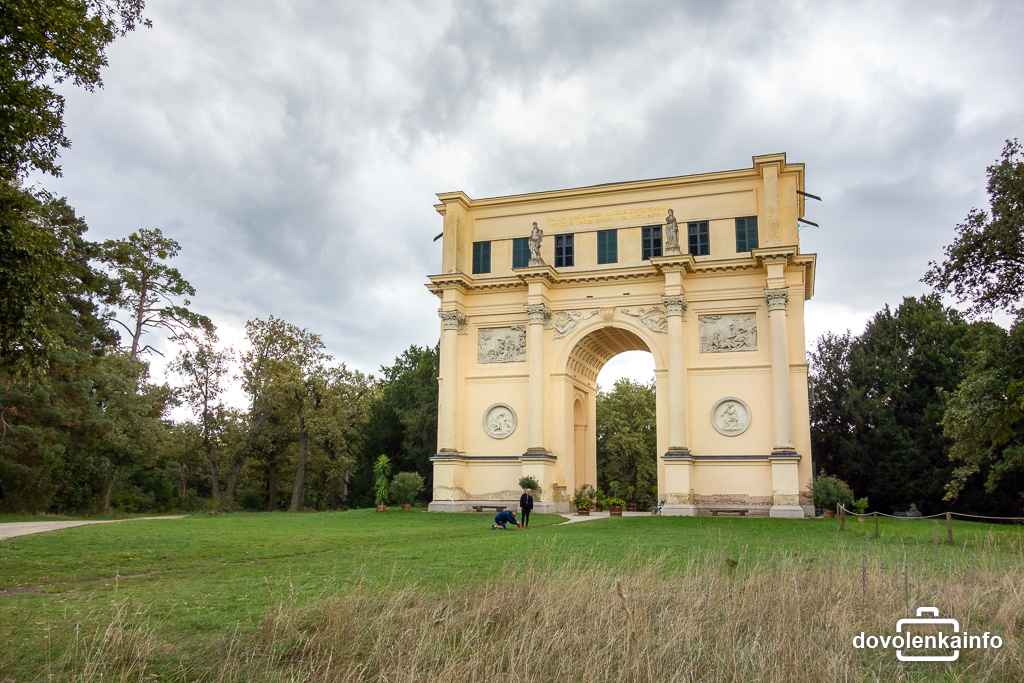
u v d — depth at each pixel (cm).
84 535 2884
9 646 1113
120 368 6631
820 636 1170
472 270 5806
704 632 1204
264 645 1156
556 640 1100
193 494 8862
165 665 1057
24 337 2016
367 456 8575
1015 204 2867
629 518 4453
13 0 1867
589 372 6003
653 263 5134
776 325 4866
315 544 2672
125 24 2316
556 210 5703
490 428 5469
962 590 1467
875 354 6581
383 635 1148
